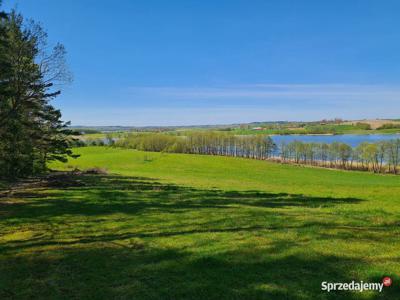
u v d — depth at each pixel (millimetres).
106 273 7879
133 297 6637
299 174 71812
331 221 12945
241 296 6465
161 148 121938
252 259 8367
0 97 22250
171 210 16375
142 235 11227
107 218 14469
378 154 84875
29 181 32125
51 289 7133
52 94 30703
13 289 7168
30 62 27016
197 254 8867
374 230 11219
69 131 38188
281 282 6996
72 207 17547
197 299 6445
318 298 6305
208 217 14273
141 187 28812
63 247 10102
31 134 31172
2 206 18031
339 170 83438
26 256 9289
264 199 21391
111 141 138500
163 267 8078
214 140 120500
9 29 25312
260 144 115938
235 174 68562
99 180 36250
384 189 32812
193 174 65125
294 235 10594
